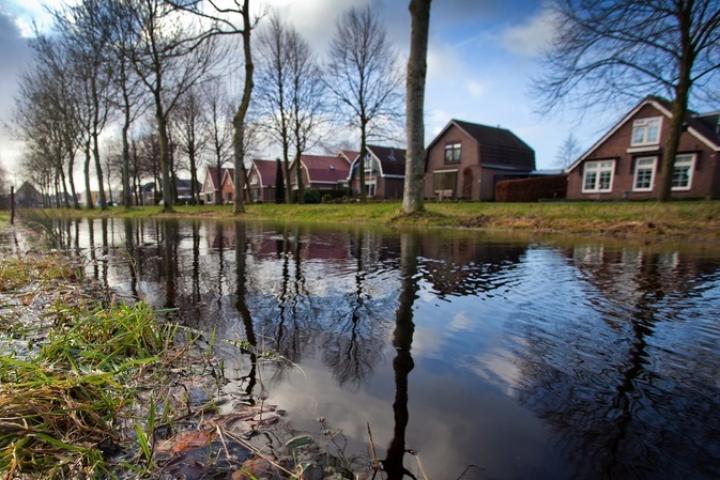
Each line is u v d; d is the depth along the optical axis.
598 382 1.19
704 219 6.02
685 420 0.99
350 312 1.95
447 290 2.39
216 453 0.93
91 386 1.15
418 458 0.88
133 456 0.93
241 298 2.24
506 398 1.12
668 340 1.52
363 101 21.55
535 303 2.08
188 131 32.53
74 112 24.25
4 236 6.88
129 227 8.96
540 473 0.82
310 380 1.26
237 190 13.19
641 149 19.17
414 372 1.29
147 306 1.89
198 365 1.38
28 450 0.90
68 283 2.70
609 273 2.87
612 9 10.16
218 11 11.58
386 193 32.53
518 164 28.62
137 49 14.72
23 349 1.50
